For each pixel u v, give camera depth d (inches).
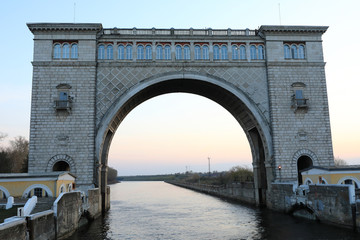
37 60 1560.0
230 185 2600.9
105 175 1711.4
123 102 1571.1
